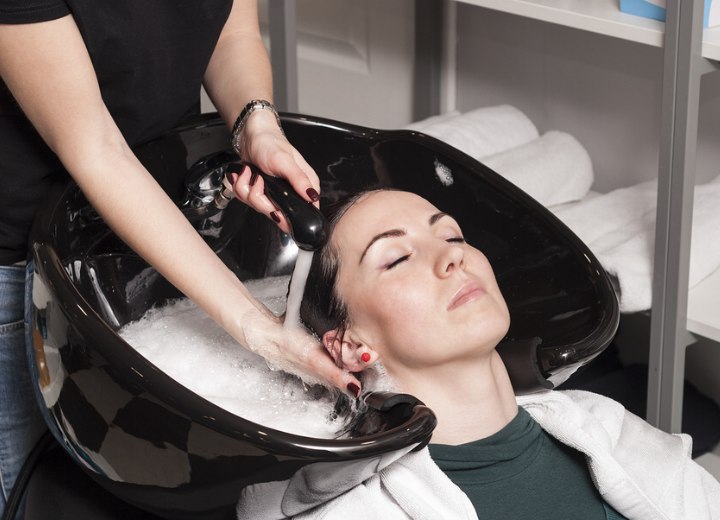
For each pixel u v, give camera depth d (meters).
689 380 1.93
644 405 1.77
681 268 1.52
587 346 1.15
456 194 1.32
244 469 0.92
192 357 1.18
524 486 1.13
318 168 1.35
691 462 1.27
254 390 1.16
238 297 1.08
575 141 1.95
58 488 1.18
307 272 1.06
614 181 2.01
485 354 1.11
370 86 2.36
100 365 0.93
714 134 1.82
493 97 2.18
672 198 1.49
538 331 1.25
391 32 2.26
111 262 1.19
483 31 2.14
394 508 1.06
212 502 0.97
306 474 0.91
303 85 2.52
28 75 1.01
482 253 1.26
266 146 1.18
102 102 1.06
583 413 1.20
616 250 1.65
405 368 1.12
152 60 1.15
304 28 2.45
